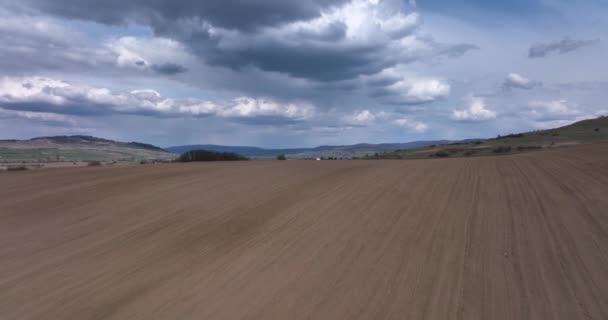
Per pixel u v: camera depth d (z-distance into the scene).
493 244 8.49
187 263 7.95
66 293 6.81
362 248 8.41
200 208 12.15
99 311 6.17
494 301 6.12
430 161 25.39
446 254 8.00
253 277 7.13
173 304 6.26
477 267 7.36
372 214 10.97
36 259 8.38
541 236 8.90
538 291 6.43
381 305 6.02
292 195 13.69
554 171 17.58
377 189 14.45
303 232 9.56
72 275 7.54
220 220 10.79
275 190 14.70
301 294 6.41
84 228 10.43
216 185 16.02
